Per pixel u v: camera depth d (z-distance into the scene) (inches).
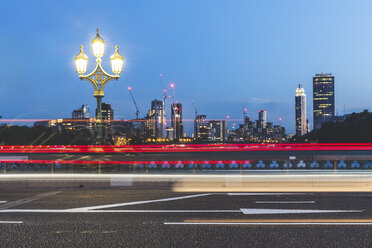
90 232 310.0
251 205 438.6
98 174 632.4
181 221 350.9
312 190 575.2
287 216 373.7
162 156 873.5
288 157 791.7
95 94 639.1
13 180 622.5
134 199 485.1
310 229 319.3
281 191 562.9
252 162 772.6
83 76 632.4
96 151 639.8
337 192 553.0
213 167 754.8
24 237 294.7
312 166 764.0
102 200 476.4
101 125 653.3
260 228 323.0
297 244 274.4
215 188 595.2
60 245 273.1
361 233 305.6
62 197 503.2
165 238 291.0
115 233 306.7
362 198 494.0
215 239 287.9
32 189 587.5
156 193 542.0
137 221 351.3
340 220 354.3
